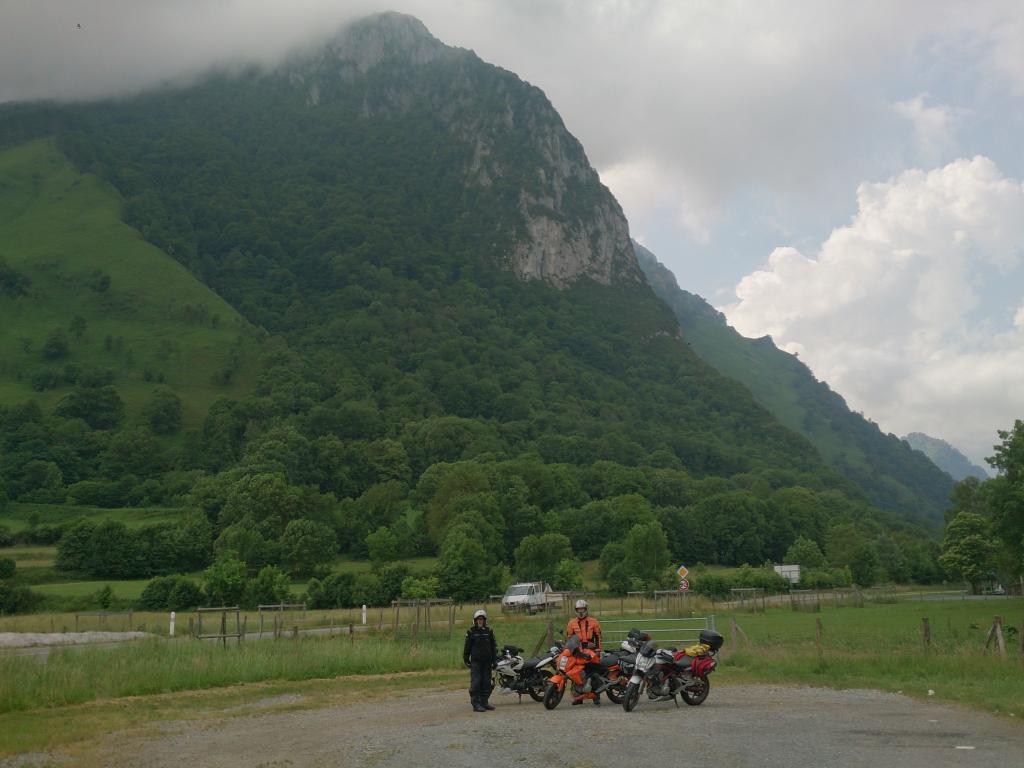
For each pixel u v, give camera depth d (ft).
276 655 90.48
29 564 352.69
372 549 349.20
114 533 353.72
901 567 438.81
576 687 63.67
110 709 63.52
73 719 57.98
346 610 222.69
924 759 40.24
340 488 547.08
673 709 60.64
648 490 575.38
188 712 61.62
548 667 65.82
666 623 156.25
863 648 99.14
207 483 494.18
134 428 625.82
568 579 296.51
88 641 130.82
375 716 59.06
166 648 93.45
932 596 305.94
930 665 79.66
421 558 395.14
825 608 236.63
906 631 144.36
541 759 41.96
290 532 339.57
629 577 296.51
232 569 244.01
